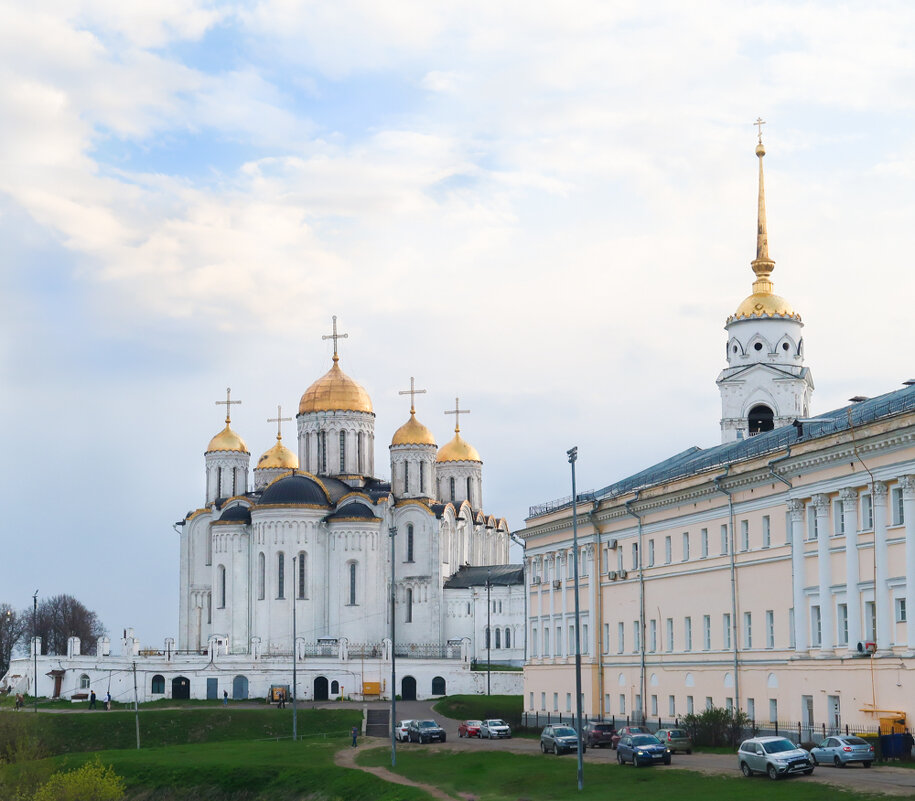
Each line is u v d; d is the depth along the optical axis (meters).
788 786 57.97
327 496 178.12
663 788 62.84
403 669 161.12
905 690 66.81
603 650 104.44
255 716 135.62
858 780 58.03
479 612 183.88
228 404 198.38
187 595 187.38
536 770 74.94
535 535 118.44
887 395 84.81
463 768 81.31
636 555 100.31
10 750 103.62
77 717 133.62
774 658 80.38
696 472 90.06
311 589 172.38
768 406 120.31
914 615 67.06
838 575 74.12
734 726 81.44
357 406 189.25
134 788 94.19
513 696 156.38
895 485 69.62
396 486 193.50
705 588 89.12
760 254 124.12
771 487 81.44
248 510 179.12
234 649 174.00
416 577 183.00
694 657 90.00
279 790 87.56
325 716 136.88
